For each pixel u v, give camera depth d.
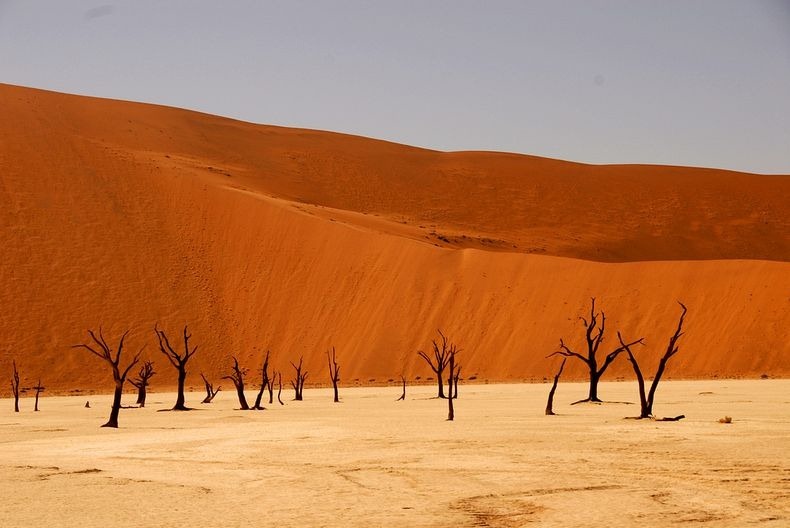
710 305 84.19
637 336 83.31
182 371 52.16
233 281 100.81
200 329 94.38
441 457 25.34
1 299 93.06
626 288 87.19
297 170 161.50
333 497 18.75
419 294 92.06
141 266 100.69
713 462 23.36
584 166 179.75
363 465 23.89
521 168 174.12
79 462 25.83
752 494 18.45
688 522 15.64
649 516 16.19
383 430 34.09
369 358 87.19
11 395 80.88
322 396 66.62
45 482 21.67
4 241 99.75
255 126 184.38
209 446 29.64
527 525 15.55
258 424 38.78
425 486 20.03
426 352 87.00
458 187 164.50
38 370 86.75
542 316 86.31
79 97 162.62
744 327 81.31
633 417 37.81
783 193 167.75
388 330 89.56
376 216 139.25
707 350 80.81
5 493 19.98
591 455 25.22
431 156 181.12
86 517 16.94
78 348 89.50
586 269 89.56
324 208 127.81
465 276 92.69
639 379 37.72
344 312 93.88
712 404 45.94
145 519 16.62
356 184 160.12
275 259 102.50
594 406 46.78
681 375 79.00
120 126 153.00
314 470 23.05
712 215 157.50
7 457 27.56
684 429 32.28
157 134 156.12
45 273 97.12
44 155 116.81
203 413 48.25
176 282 99.44
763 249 148.12
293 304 96.81
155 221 108.56
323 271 99.31
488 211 155.25
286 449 28.22
